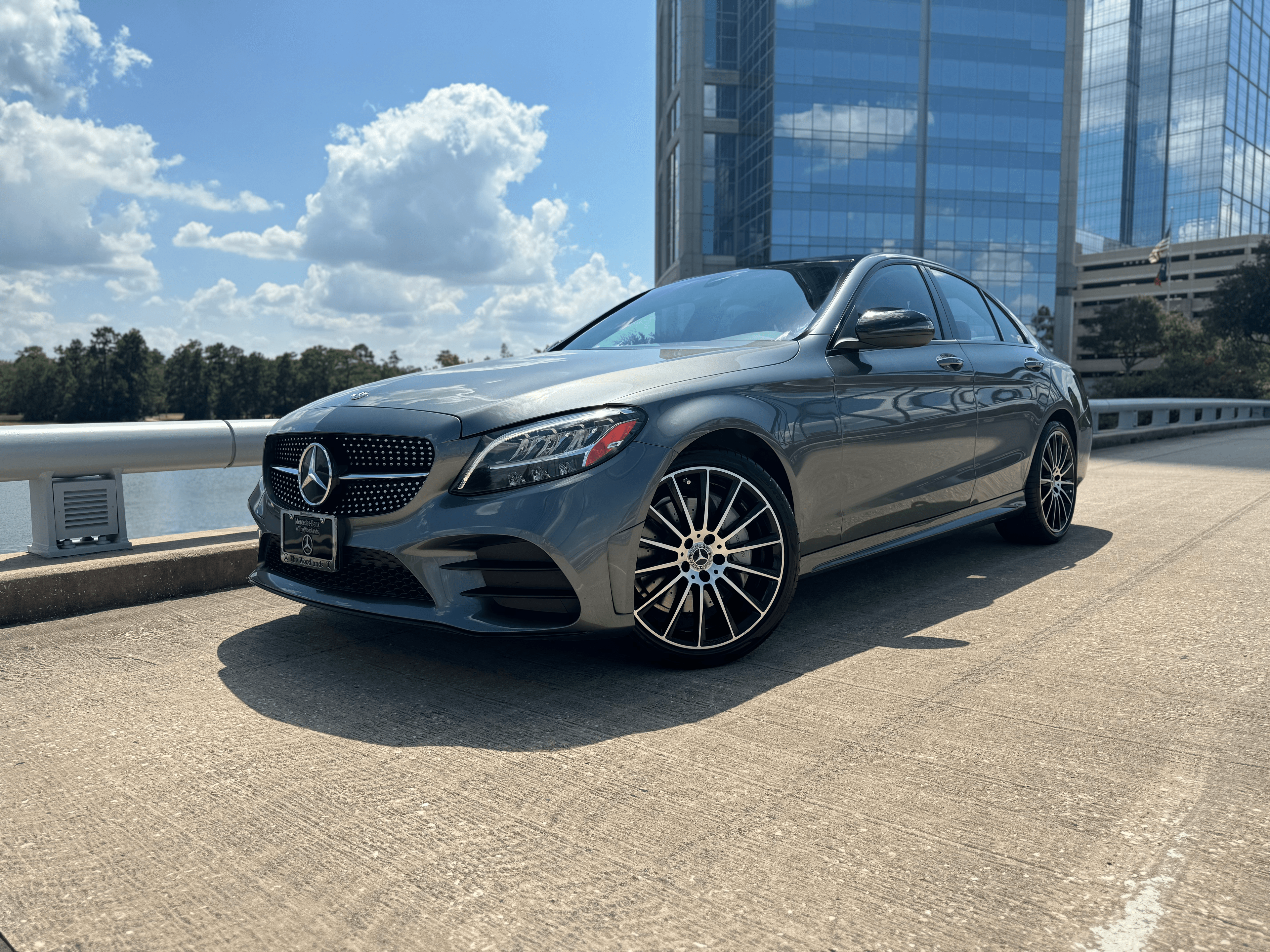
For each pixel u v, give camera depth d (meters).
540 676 2.38
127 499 4.52
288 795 1.69
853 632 2.76
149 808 1.65
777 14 45.56
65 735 2.02
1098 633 2.70
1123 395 49.44
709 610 2.41
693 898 1.31
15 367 111.19
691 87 51.31
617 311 3.66
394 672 2.43
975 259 48.44
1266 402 18.12
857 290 3.11
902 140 47.22
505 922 1.26
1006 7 48.09
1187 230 118.81
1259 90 125.56
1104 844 1.45
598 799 1.65
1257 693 2.16
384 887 1.36
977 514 3.55
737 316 3.13
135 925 1.27
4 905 1.33
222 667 2.50
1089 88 130.00
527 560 2.15
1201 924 1.22
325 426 2.39
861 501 2.84
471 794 1.68
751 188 49.28
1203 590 3.21
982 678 2.30
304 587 2.51
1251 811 1.55
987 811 1.57
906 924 1.23
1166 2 120.06
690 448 2.36
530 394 2.28
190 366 117.00
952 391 3.29
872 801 1.61
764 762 1.79
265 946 1.21
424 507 2.19
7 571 3.05
